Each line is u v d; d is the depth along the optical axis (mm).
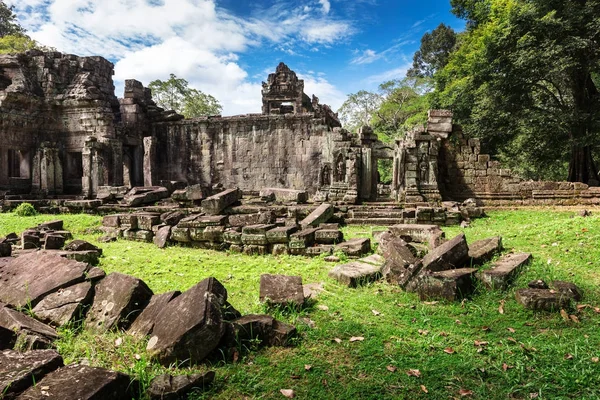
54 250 7938
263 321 3939
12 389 2602
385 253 7262
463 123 22828
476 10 26672
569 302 4562
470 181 16391
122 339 3842
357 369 3420
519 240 7707
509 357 3584
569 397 2982
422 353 3709
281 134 21875
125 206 14312
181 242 9906
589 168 20828
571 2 17547
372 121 44688
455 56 27812
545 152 21406
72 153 21625
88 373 2820
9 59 19969
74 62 21828
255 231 8875
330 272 6473
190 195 13516
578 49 17422
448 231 10766
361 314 4785
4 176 18875
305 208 12242
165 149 23688
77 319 4336
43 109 20797
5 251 7145
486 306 4895
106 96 23281
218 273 6945
